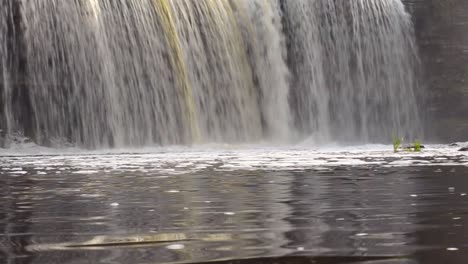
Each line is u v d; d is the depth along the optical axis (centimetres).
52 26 3044
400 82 4253
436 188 704
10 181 917
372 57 4209
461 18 4209
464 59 4203
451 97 4206
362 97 4181
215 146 3206
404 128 4244
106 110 3142
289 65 4000
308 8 4097
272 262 291
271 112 3859
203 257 306
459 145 3291
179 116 3341
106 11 3195
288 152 2317
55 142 3009
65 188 773
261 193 668
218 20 3625
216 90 3534
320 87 4088
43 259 305
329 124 4094
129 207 549
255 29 3884
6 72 2916
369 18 4212
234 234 379
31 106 2967
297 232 383
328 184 780
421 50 4278
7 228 420
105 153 2506
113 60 3183
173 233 388
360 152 2212
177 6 3422
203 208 532
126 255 314
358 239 352
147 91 3256
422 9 4291
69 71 3070
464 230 381
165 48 3319
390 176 919
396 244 334
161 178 938
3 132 2891
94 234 388
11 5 2952
